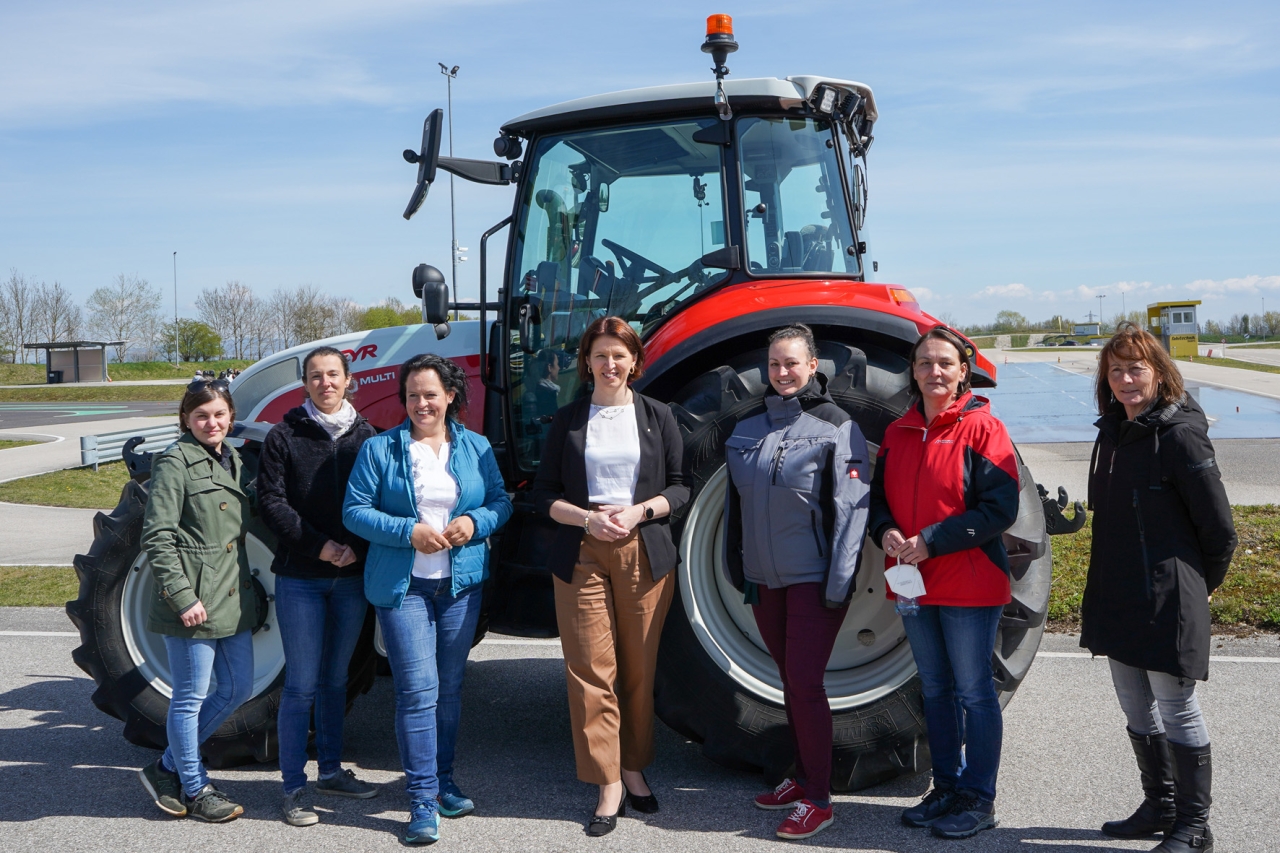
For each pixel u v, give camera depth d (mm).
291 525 3258
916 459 3119
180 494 3305
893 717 3424
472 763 3830
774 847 3023
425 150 4004
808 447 3119
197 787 3330
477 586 3377
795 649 3107
